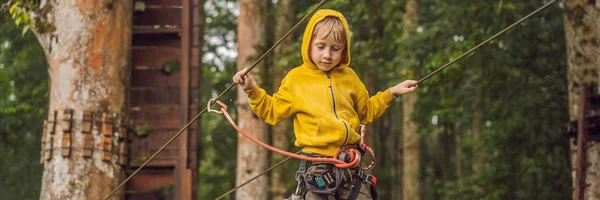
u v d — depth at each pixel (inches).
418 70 834.2
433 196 1446.9
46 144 407.2
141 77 486.6
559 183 909.2
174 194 475.2
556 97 857.5
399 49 801.6
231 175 1155.3
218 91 1039.6
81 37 410.6
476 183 1026.1
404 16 898.7
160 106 484.1
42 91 883.4
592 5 554.9
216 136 1096.2
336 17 211.8
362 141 217.2
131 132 422.0
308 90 215.9
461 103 910.4
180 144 478.6
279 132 877.2
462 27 786.2
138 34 484.4
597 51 550.9
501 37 779.4
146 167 479.5
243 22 686.5
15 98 912.3
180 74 485.7
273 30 975.6
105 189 403.5
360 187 212.8
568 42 566.9
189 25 485.7
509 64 818.2
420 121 932.0
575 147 556.4
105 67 410.9
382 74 1013.8
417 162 962.7
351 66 776.9
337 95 215.6
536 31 802.2
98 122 406.3
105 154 404.2
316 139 212.1
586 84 548.4
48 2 417.7
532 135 885.8
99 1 414.0
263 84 679.7
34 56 848.3
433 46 792.3
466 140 1114.7
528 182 943.7
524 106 855.1
